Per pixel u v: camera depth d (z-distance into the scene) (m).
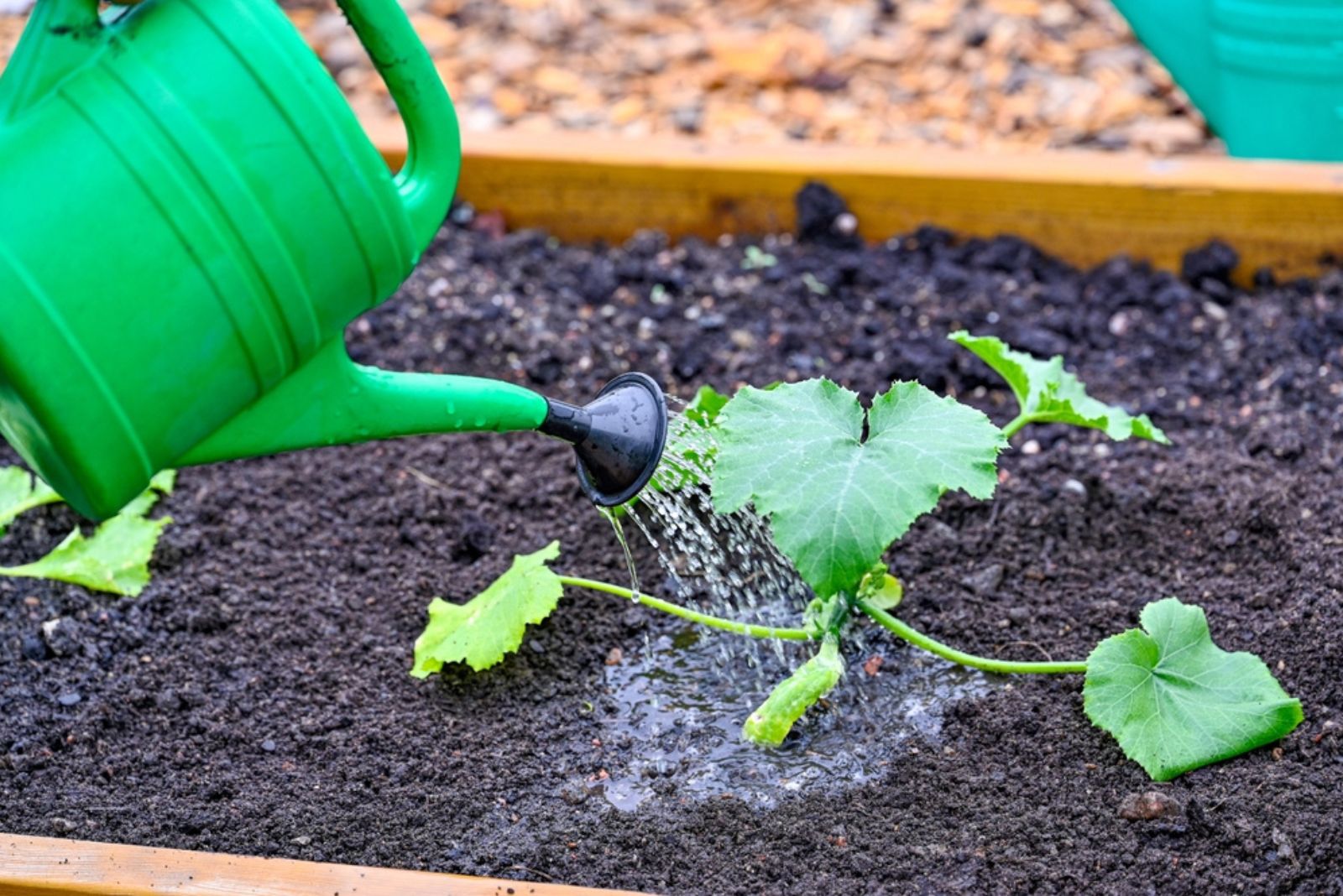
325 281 1.70
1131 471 2.11
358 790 1.92
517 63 2.86
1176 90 2.70
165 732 1.96
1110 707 1.90
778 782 1.92
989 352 2.02
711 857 1.87
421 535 2.10
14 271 1.65
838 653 1.95
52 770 1.94
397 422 1.77
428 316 2.27
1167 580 2.03
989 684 1.98
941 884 1.84
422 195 1.74
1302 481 2.08
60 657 2.01
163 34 1.67
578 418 1.83
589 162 2.33
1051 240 2.30
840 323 2.26
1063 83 2.73
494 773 1.93
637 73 2.82
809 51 2.85
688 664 2.01
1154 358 2.22
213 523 2.11
